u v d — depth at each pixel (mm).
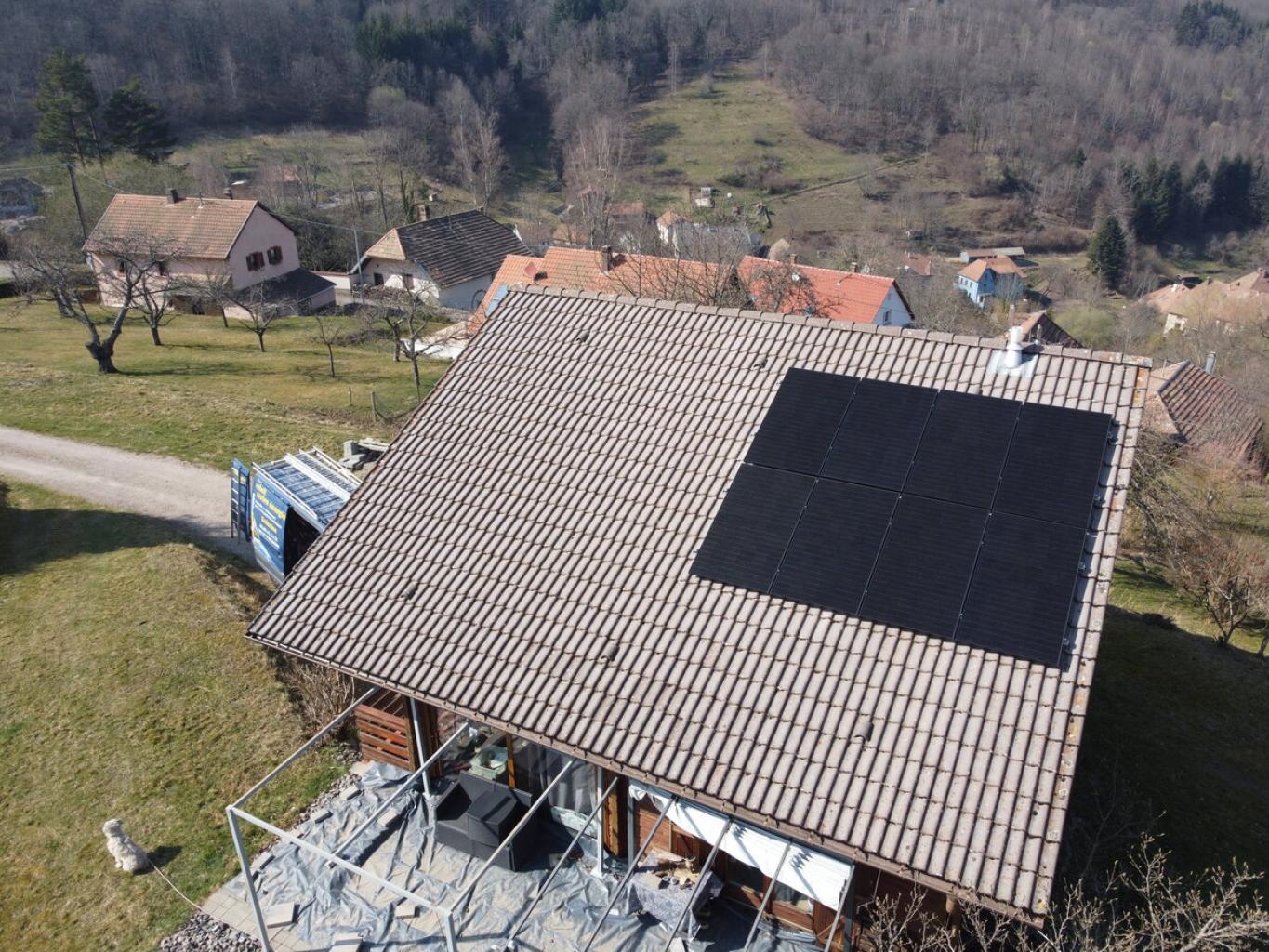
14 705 18000
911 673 11383
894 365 14898
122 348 46906
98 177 76188
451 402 16453
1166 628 23391
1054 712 10688
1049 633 11266
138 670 18906
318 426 34344
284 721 17375
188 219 58125
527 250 66625
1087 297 94625
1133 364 13812
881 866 10016
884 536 12688
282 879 13773
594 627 12812
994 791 10219
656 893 12734
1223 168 117312
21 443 31391
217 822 15000
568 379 16312
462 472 15305
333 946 12609
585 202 82125
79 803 15484
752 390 15250
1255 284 81750
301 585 14289
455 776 15195
